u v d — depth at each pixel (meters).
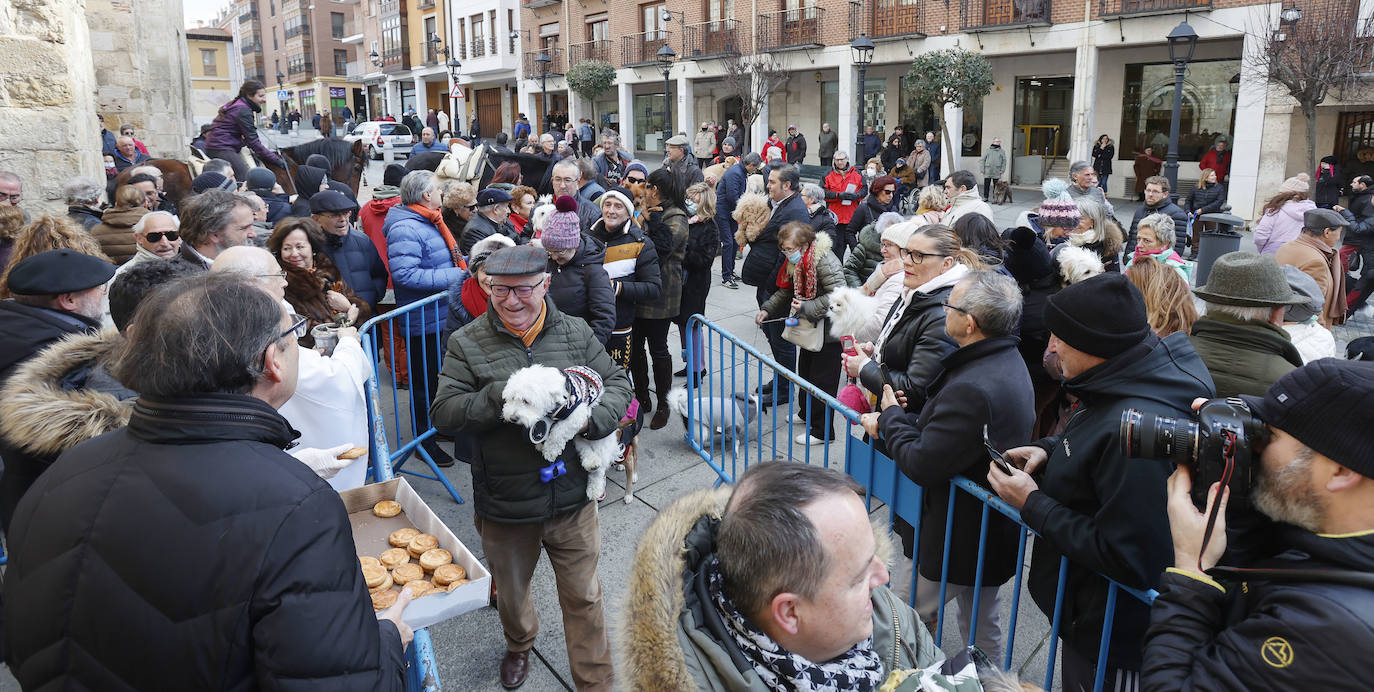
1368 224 7.68
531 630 2.70
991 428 2.11
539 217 4.85
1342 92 12.91
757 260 5.71
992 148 17.44
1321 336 3.35
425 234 4.43
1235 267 2.53
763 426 4.97
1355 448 1.14
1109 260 4.77
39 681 1.17
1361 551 1.15
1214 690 1.21
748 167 9.98
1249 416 1.30
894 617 1.34
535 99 34.56
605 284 3.96
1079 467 1.80
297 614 1.12
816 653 1.15
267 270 2.31
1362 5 13.09
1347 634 1.08
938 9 20.33
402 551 2.14
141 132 12.59
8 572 1.22
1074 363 1.86
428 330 4.40
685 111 27.11
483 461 2.45
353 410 2.58
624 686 1.14
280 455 1.25
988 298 2.16
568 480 2.47
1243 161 15.58
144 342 1.21
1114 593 1.79
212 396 1.22
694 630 1.12
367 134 19.09
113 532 1.14
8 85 4.96
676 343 6.79
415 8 40.28
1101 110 19.27
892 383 2.76
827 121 24.64
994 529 2.33
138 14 12.45
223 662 1.11
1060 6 18.33
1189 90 18.08
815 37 23.09
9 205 3.99
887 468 2.62
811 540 1.07
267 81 71.88
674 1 26.61
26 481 1.83
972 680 1.20
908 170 13.45
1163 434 1.42
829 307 4.08
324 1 59.81
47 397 1.73
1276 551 1.33
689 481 4.17
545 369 2.27
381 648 1.30
